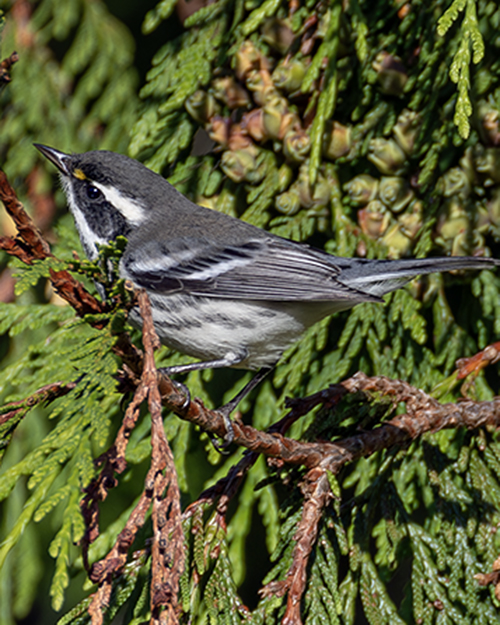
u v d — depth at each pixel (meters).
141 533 7.20
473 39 6.14
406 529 6.19
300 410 6.34
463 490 6.86
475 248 8.09
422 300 8.32
